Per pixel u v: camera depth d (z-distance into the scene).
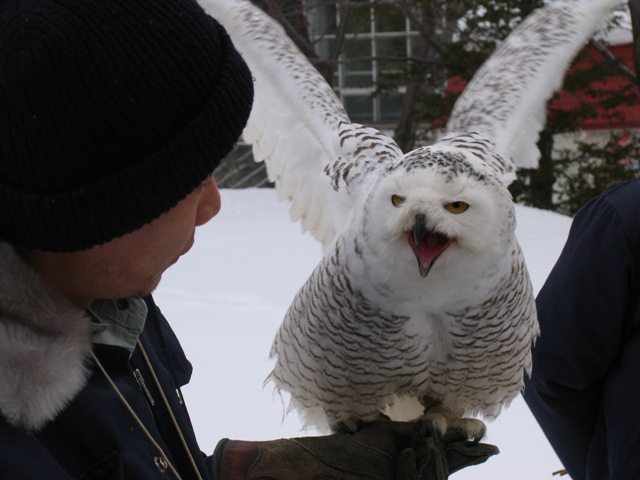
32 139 1.17
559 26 3.61
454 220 2.03
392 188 2.09
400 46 21.30
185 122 1.26
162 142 1.25
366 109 25.17
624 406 2.40
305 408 2.65
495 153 2.71
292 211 3.21
